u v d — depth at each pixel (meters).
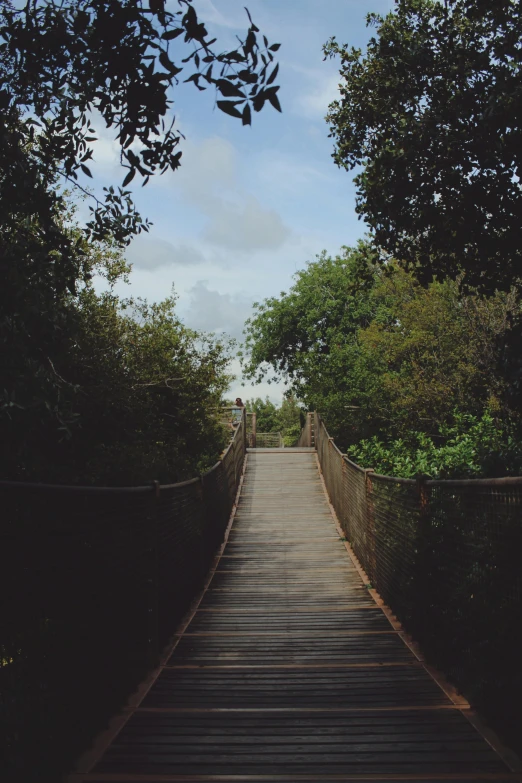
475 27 5.53
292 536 11.70
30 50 3.67
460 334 13.12
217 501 10.37
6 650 2.48
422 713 3.75
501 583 3.32
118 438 9.28
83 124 4.45
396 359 15.30
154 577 4.88
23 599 2.63
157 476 8.72
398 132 5.56
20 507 2.63
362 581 8.34
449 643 4.32
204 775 2.98
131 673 4.22
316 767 3.05
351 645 5.47
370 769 3.03
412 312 14.13
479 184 5.35
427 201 5.55
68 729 3.07
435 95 5.64
